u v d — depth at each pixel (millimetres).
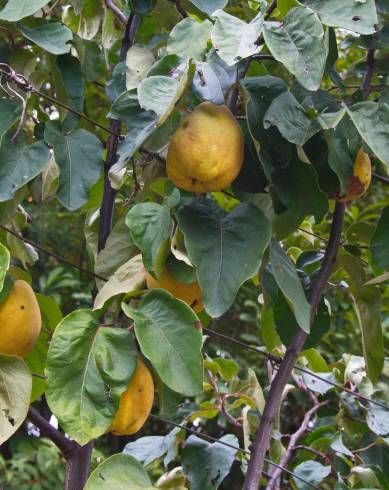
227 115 1309
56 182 1902
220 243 1303
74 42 1673
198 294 1430
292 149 1347
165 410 1471
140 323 1223
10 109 1517
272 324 1933
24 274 1640
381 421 2008
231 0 1875
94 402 1199
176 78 1289
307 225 2312
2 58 1697
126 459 1271
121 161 1305
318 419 2246
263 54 1468
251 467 1469
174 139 1294
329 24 1264
